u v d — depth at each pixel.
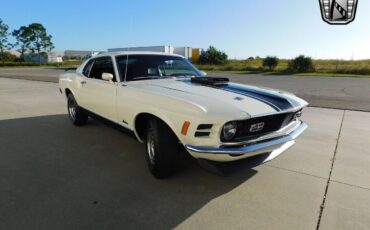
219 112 2.59
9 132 5.22
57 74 24.53
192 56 46.69
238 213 2.62
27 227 2.37
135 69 4.02
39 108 7.70
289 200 2.86
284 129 3.10
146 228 2.39
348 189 3.09
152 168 3.31
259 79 19.12
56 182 3.20
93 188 3.07
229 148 2.62
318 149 4.38
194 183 3.21
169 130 3.08
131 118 3.53
